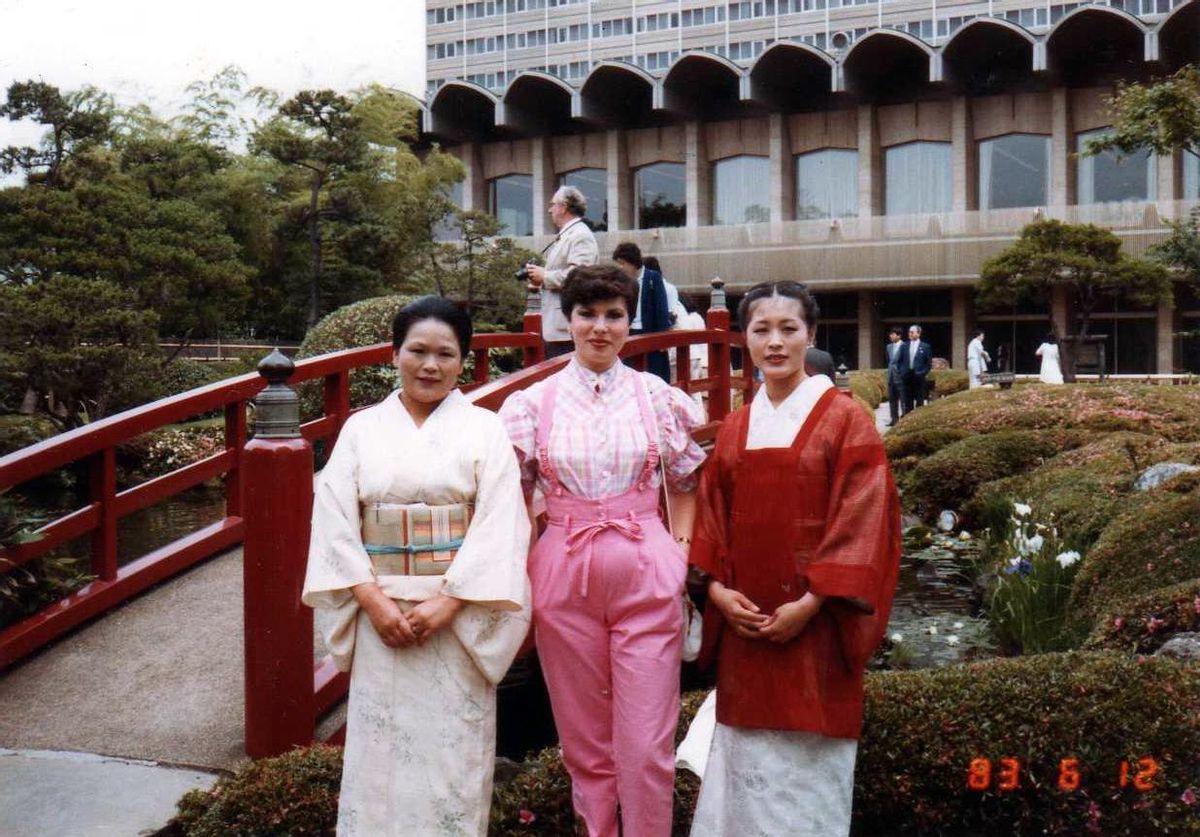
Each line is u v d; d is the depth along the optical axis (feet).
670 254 107.96
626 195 114.32
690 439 9.73
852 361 104.22
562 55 145.69
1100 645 14.12
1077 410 37.45
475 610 8.66
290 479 11.32
